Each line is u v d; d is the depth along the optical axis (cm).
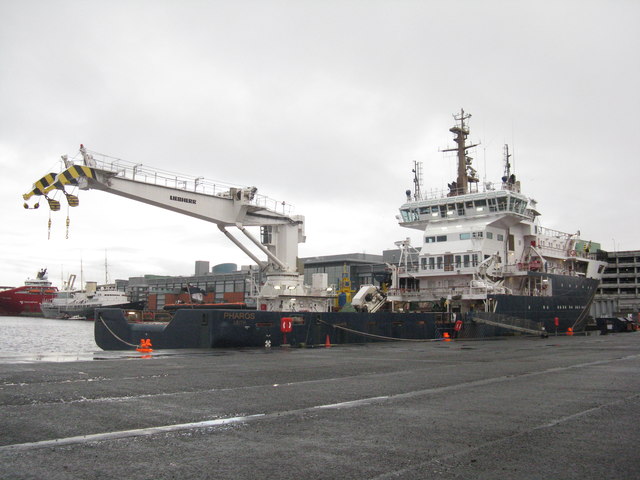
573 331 4638
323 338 2897
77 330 10062
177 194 3372
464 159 4831
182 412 909
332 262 10219
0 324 12444
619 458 646
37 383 1232
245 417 874
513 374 1543
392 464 612
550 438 746
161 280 15738
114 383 1245
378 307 4150
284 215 3975
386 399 1070
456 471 587
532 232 4588
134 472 575
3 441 702
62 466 593
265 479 557
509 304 3941
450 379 1408
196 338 2530
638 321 8700
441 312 3659
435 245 4378
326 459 631
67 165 2970
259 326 2648
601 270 5459
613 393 1177
